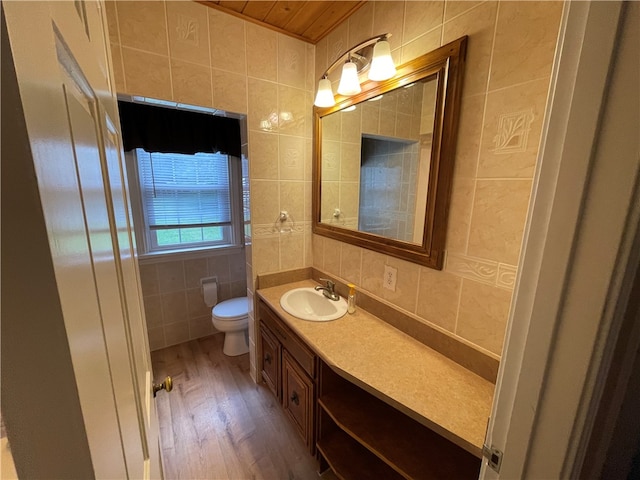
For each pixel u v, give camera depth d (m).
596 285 0.36
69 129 0.28
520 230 0.90
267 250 1.86
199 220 2.61
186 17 1.38
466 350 1.08
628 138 0.32
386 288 1.44
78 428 0.24
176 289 2.52
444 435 0.83
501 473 0.49
